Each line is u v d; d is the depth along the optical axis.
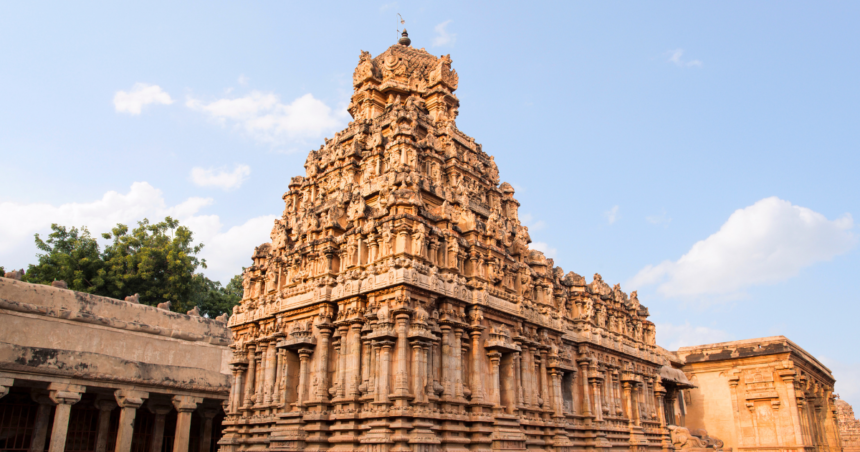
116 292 54.59
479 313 30.83
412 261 28.30
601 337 43.91
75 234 58.09
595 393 40.75
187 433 36.56
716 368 64.69
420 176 33.84
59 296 37.28
